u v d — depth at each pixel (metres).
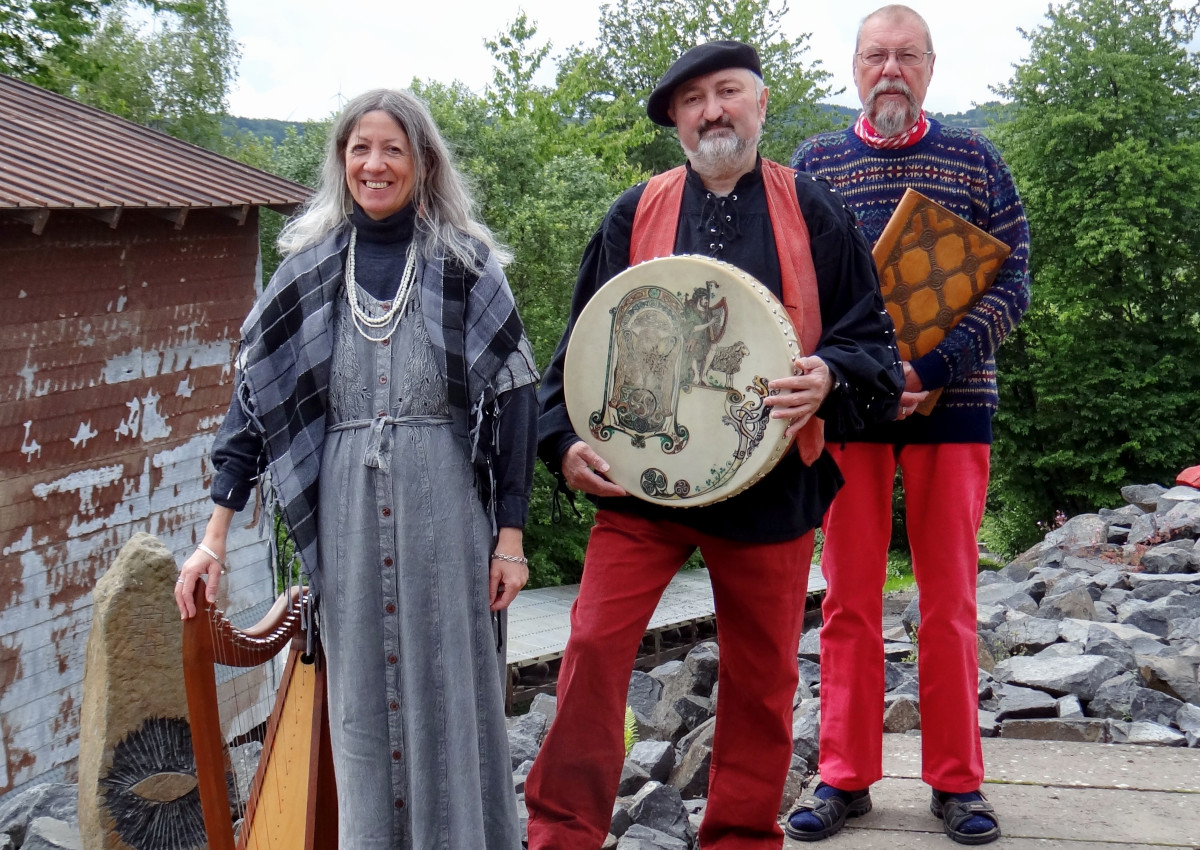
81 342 10.33
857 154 3.30
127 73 28.45
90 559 10.48
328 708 2.62
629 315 2.84
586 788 2.76
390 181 2.51
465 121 25.00
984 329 3.09
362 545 2.46
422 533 2.46
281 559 2.62
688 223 2.89
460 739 2.47
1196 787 3.55
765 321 2.67
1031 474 30.58
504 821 2.57
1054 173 28.88
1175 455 28.84
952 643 3.18
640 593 2.83
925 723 3.25
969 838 3.16
